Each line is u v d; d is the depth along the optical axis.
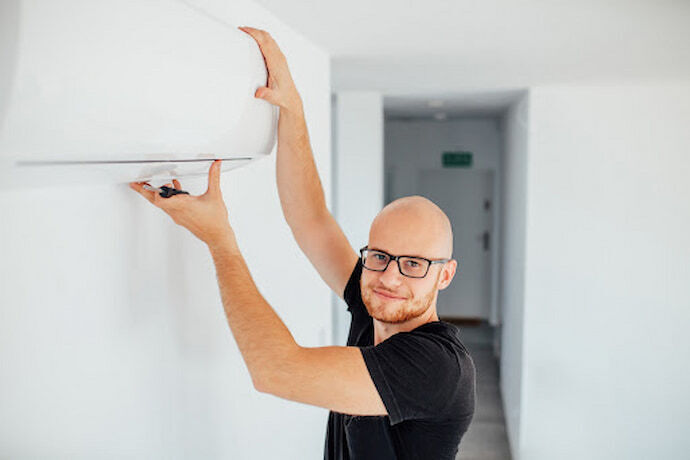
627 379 4.10
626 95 3.92
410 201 1.14
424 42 2.47
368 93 4.51
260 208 1.81
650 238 3.99
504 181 6.50
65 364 0.96
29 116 0.55
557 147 4.04
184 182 1.29
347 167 4.59
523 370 4.21
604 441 4.16
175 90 0.72
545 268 4.12
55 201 0.92
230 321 0.96
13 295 0.85
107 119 0.62
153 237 1.22
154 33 0.68
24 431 0.88
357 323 1.42
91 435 1.04
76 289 0.98
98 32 0.60
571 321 4.12
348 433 1.23
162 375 1.28
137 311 1.17
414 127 7.73
